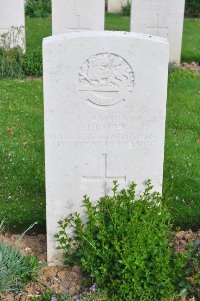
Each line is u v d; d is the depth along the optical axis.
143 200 2.13
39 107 3.81
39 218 2.52
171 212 2.55
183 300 2.03
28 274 2.11
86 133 2.10
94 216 2.08
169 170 2.95
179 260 2.03
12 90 4.09
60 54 2.00
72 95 2.05
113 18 7.28
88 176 2.16
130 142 2.12
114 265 2.03
